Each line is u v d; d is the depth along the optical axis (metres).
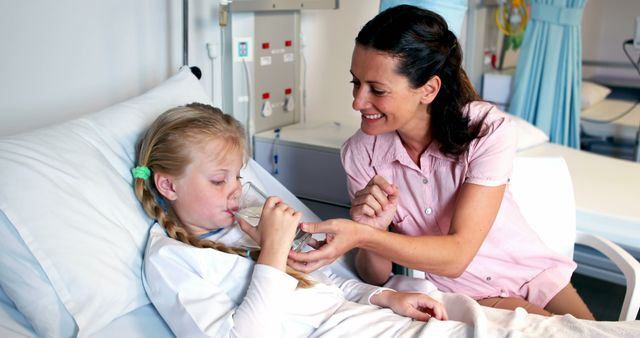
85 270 1.10
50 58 1.55
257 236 1.19
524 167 1.79
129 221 1.24
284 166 2.20
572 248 1.76
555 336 1.14
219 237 1.31
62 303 1.08
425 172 1.45
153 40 1.86
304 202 2.20
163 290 1.16
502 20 3.49
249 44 2.10
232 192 1.27
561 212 1.77
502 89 3.42
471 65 3.34
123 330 1.15
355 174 1.57
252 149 2.23
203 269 1.17
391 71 1.21
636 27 3.46
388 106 1.26
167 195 1.27
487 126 1.36
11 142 1.15
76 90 1.64
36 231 1.06
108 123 1.34
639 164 2.57
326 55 2.69
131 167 1.33
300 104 2.52
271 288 1.11
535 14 3.10
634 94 4.11
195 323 1.09
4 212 1.04
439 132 1.36
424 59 1.22
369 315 1.24
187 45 1.76
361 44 1.24
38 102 1.54
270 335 1.09
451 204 1.45
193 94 1.57
